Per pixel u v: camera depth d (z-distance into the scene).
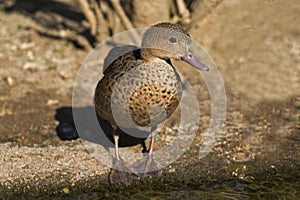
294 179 9.76
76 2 16.47
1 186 9.47
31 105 11.92
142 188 9.55
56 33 14.73
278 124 11.23
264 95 12.27
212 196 9.34
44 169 9.84
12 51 13.79
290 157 10.26
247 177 9.80
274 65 13.32
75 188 9.51
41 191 9.42
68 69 13.16
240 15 14.61
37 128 11.18
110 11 13.70
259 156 10.27
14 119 11.45
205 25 14.06
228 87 12.54
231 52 13.74
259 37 14.19
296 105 11.91
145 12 13.24
